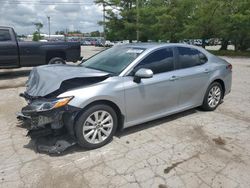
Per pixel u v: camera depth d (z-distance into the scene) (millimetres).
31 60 9828
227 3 27297
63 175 3168
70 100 3453
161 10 30672
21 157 3572
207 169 3314
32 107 3576
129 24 34000
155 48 4461
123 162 3459
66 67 4465
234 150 3816
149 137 4211
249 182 3061
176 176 3162
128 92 3959
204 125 4746
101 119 3789
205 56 5375
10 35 9273
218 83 5551
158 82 4312
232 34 28062
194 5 30062
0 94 7125
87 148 3766
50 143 3811
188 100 4984
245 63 17297
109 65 4391
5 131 4465
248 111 5621
